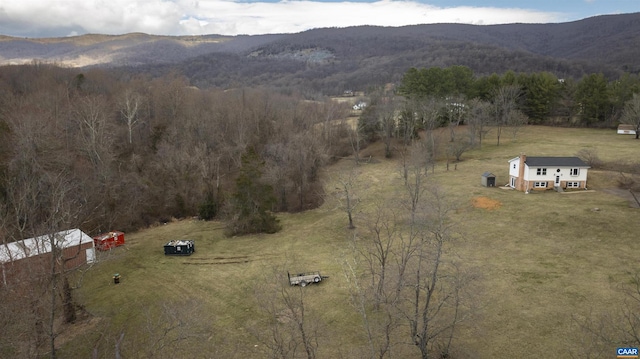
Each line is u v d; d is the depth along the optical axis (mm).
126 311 35406
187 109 85938
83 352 30188
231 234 52625
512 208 50625
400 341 29109
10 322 26859
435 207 47750
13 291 30891
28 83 96250
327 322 32000
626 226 42500
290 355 28188
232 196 54500
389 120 91500
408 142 92688
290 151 66812
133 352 29922
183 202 61812
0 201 42469
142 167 67688
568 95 108562
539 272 36062
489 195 55688
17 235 40594
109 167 59906
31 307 29047
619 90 98938
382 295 30875
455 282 28969
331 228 52156
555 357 26234
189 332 29734
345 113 102250
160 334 31531
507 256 39438
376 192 64125
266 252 46500
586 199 51406
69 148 63906
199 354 29141
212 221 59094
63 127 66750
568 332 28219
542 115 105438
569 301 31562
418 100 92875
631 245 38969
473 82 108062
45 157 54000
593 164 64250
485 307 31688
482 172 68125
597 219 44625
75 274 42062
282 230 53688
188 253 46688
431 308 27766
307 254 45062
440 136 93000
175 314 30422
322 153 74500
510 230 44969
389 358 27578
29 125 53344
